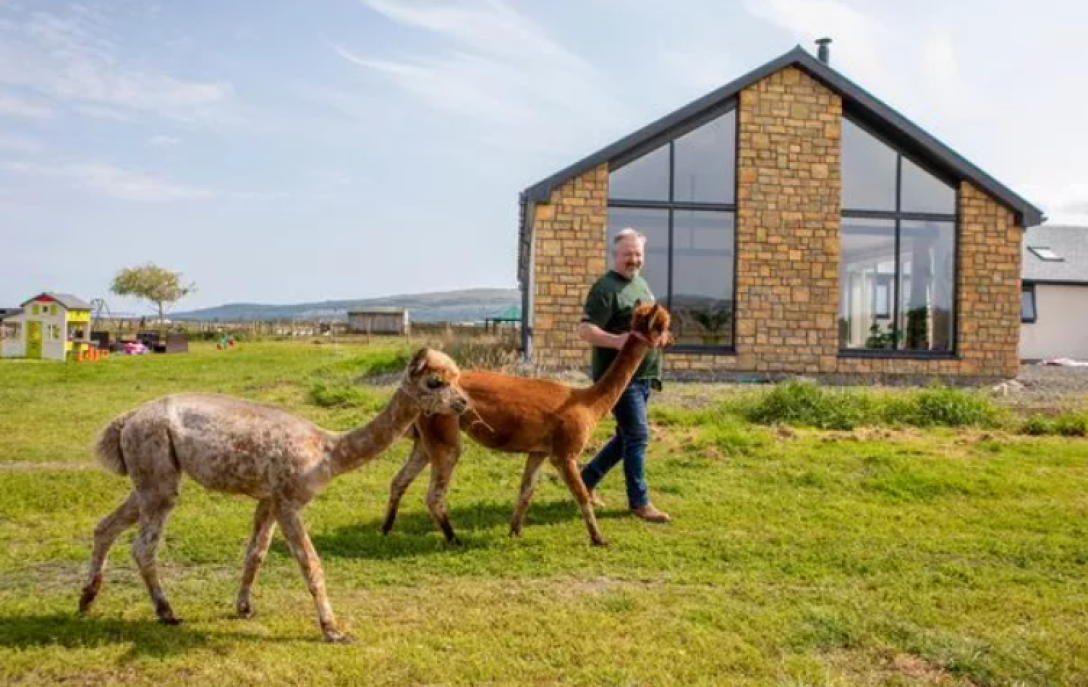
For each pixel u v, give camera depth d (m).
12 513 7.41
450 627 4.84
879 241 17.73
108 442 4.88
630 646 4.58
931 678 4.30
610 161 16.59
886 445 10.53
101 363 27.86
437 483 6.61
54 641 4.54
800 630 4.83
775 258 16.95
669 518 7.41
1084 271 31.98
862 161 17.62
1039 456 10.02
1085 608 5.34
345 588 5.57
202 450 4.70
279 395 15.05
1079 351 31.59
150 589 4.83
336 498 8.06
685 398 13.77
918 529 7.23
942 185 17.86
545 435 6.64
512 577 5.89
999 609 5.32
